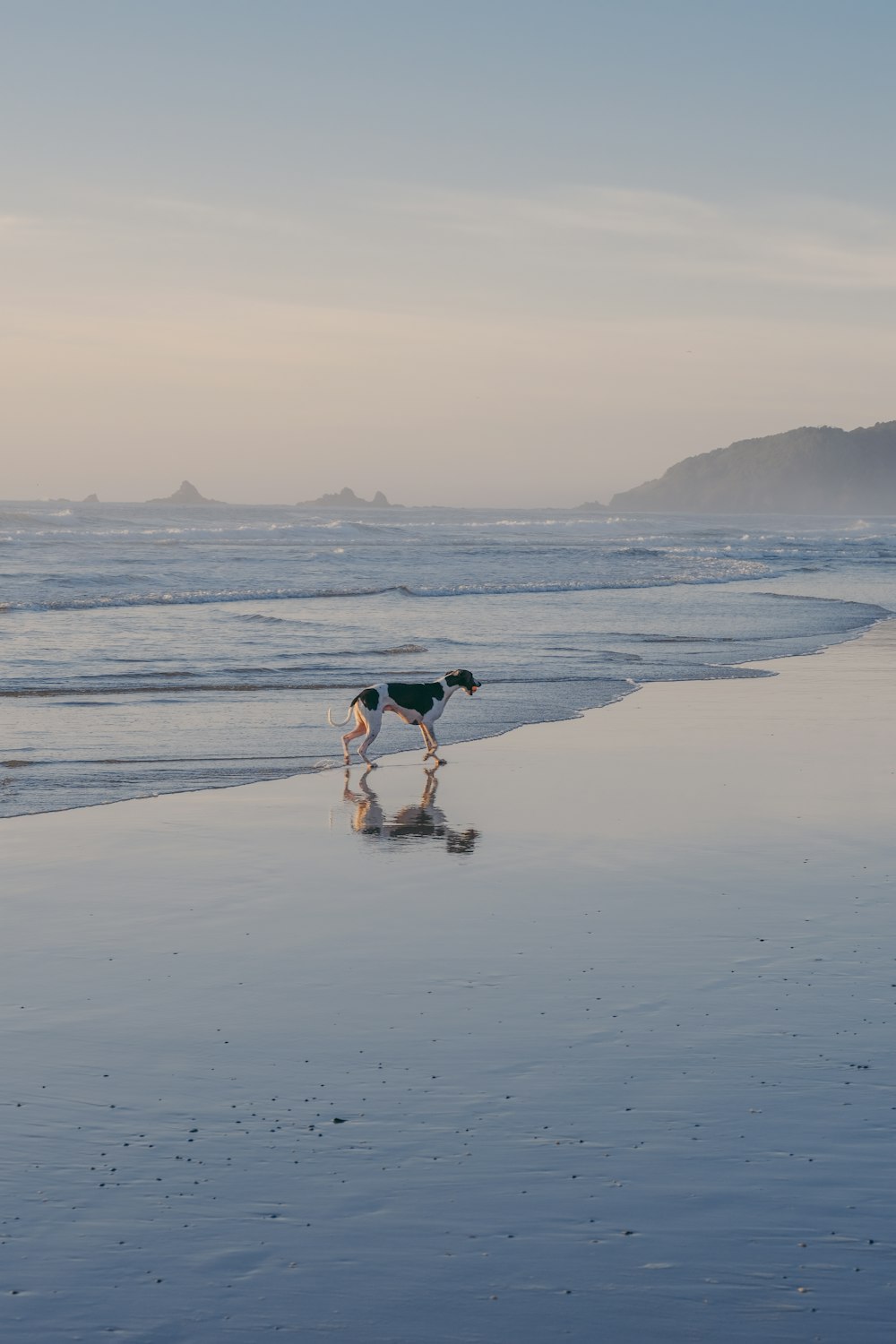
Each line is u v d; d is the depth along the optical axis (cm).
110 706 1630
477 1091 500
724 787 1168
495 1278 371
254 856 909
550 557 5581
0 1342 337
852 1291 365
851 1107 484
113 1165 439
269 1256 382
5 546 5381
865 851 919
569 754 1346
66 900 784
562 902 786
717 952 683
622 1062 529
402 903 786
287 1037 559
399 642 2428
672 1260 380
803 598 3744
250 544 6169
